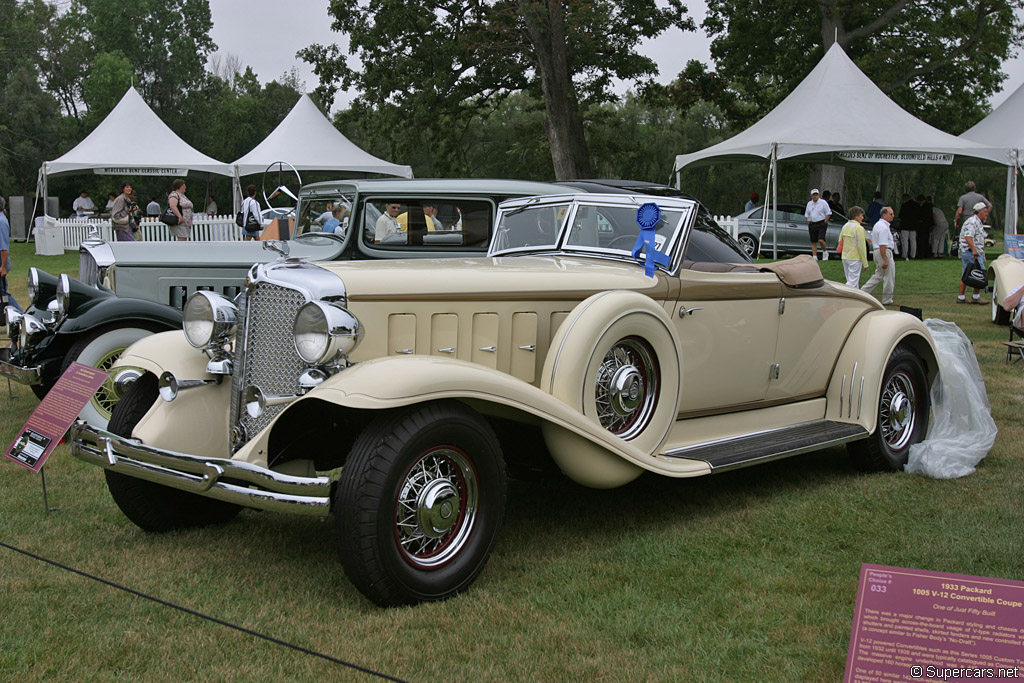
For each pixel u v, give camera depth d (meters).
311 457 3.86
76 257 22.69
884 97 17.62
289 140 21.56
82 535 3.97
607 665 2.81
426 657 2.85
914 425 5.34
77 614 3.13
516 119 54.09
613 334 3.85
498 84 27.09
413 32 26.38
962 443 5.23
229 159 56.44
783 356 4.86
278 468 3.68
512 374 3.94
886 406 5.17
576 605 3.25
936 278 16.45
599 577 3.51
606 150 30.12
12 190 43.72
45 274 6.13
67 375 4.17
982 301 13.30
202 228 20.53
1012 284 10.50
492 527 3.43
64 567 3.46
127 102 22.58
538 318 3.96
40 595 3.29
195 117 58.97
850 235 12.80
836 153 18.50
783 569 3.60
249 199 11.30
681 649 2.93
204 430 3.76
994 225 57.91
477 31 24.94
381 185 6.80
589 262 4.54
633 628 3.06
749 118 32.16
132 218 18.45
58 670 2.74
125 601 3.24
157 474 3.36
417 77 26.39
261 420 3.56
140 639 2.95
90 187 47.16
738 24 29.42
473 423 3.31
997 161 17.41
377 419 3.16
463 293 3.77
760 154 16.97
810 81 18.02
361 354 3.57
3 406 6.65
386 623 3.07
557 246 4.82
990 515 4.29
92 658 2.81
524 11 22.03
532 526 4.14
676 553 3.78
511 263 4.39
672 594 3.36
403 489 3.18
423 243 6.92
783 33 29.62
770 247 20.81
